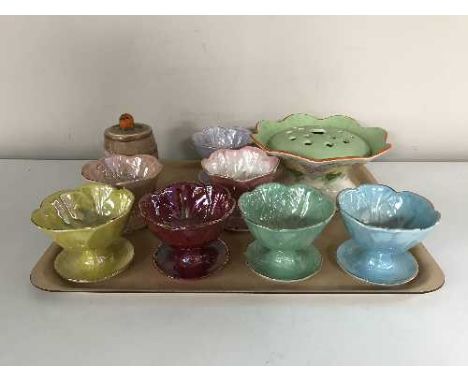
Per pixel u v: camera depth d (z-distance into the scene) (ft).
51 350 1.73
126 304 1.95
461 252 2.26
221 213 2.19
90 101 3.04
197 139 2.86
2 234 2.40
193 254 2.13
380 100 3.04
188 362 1.68
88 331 1.82
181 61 2.92
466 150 3.19
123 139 2.61
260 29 2.83
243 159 2.57
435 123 3.11
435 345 1.76
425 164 3.15
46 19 2.80
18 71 2.94
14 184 2.87
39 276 2.05
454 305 1.94
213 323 1.86
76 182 2.90
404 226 2.16
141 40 2.86
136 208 2.39
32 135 3.14
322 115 3.08
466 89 3.01
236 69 2.94
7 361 1.68
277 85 2.98
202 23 2.82
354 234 2.02
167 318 1.88
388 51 2.90
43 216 2.10
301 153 2.43
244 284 2.02
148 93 3.01
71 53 2.89
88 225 2.19
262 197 2.25
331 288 2.00
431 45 2.89
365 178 2.88
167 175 2.97
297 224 2.20
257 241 2.28
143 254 2.24
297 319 1.88
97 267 2.08
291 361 1.69
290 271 2.07
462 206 2.65
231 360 1.69
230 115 3.08
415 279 2.04
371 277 2.03
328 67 2.94
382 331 1.82
